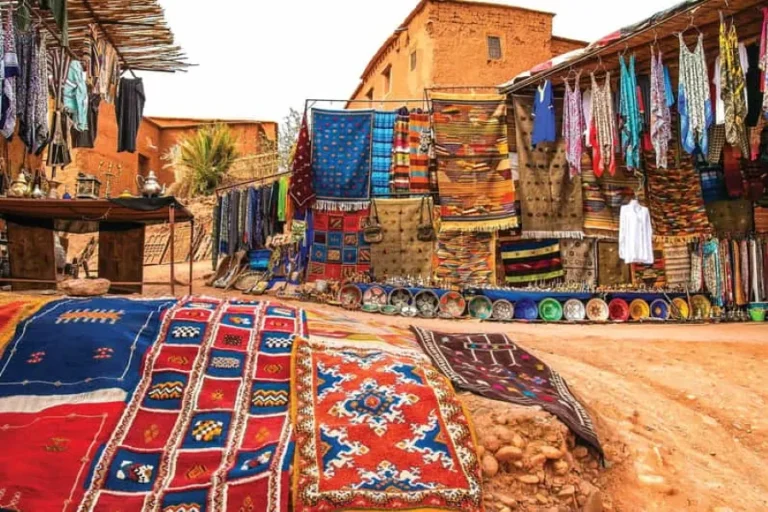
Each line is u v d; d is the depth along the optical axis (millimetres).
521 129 9438
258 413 3752
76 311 4422
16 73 5773
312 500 2973
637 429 4492
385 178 9797
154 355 4098
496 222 9367
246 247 12336
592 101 8250
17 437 3365
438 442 3494
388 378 4043
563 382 5098
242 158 22641
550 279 9734
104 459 3248
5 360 3887
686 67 6996
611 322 9227
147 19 8344
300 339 4512
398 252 9859
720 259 9617
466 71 14234
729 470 4180
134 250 9922
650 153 9680
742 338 7406
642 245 9078
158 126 26016
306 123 9609
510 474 3562
